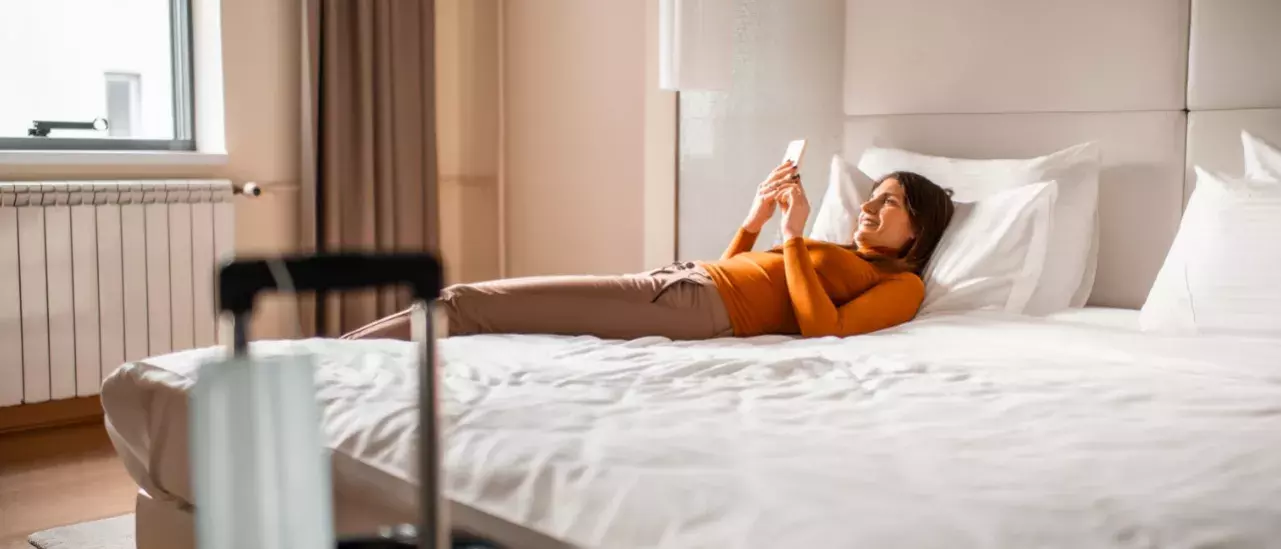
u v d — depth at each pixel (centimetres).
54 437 321
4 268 309
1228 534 97
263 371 70
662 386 161
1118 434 132
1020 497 106
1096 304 269
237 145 364
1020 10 279
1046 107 276
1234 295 206
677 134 356
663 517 106
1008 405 149
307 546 71
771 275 241
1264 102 242
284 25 372
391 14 379
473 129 427
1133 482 112
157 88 373
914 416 142
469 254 433
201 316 350
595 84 383
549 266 409
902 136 303
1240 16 244
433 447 78
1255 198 219
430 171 397
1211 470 117
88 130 362
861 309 235
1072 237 259
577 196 395
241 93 364
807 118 322
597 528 109
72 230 321
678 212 358
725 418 140
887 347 203
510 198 422
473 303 221
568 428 134
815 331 228
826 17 316
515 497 118
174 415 162
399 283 77
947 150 294
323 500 72
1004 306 247
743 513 104
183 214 343
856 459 120
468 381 158
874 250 261
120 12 365
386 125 378
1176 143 256
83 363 326
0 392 312
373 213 378
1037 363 182
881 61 305
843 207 287
